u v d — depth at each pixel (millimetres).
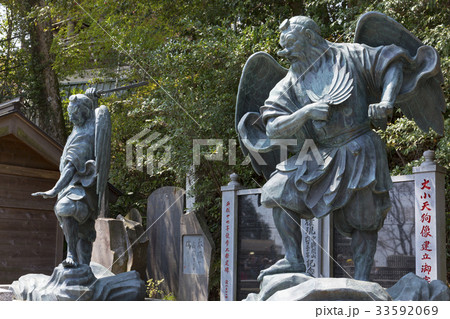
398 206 5004
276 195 3326
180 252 8383
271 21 7961
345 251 5477
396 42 3342
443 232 4711
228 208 6801
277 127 3270
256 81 3707
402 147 6641
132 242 8055
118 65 10266
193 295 7988
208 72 7828
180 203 8648
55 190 4172
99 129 4195
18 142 7352
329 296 2818
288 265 3285
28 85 11617
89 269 4082
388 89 3098
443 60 5777
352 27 6492
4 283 7203
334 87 3207
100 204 4281
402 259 4898
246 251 6570
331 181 3193
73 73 10945
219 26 8383
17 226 7438
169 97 7809
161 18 9508
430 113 3488
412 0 6344
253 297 3316
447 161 5945
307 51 3348
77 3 9391
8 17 11992
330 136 3244
